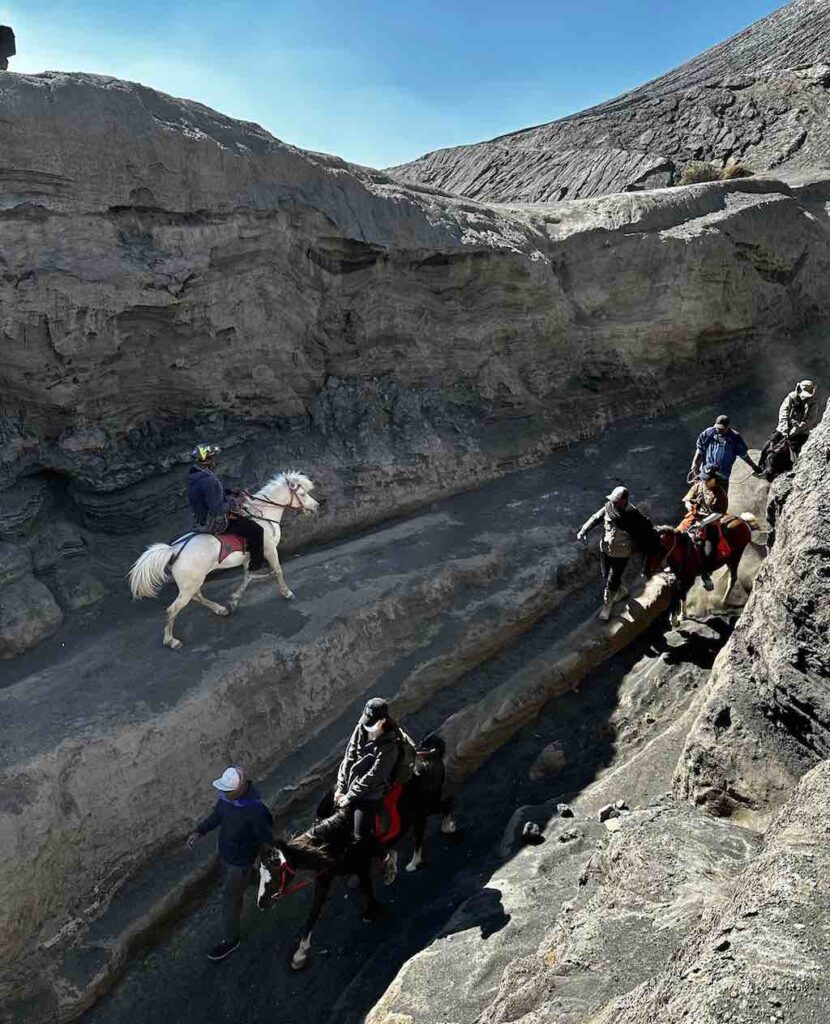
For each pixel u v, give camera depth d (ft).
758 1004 12.74
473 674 37.65
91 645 33.60
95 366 35.94
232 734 31.45
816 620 22.58
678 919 18.76
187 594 32.48
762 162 100.53
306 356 43.60
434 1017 21.16
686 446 53.52
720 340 61.16
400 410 46.85
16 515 35.19
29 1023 24.34
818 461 24.36
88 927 26.55
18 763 27.02
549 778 33.01
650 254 56.49
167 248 36.63
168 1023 25.08
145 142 34.86
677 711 34.19
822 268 70.23
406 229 45.24
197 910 28.32
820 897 14.52
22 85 32.35
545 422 52.54
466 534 43.60
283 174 40.65
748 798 24.66
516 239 51.31
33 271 33.19
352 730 33.88
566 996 17.47
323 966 26.66
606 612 38.40
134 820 28.45
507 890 26.08
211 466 33.24
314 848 24.41
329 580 38.68
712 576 40.45
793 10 134.10
